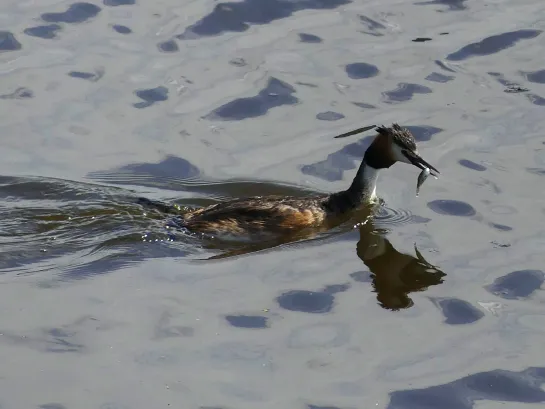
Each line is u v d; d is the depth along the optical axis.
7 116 17.62
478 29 20.47
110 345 12.15
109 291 13.17
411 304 13.21
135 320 12.61
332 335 12.54
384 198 15.91
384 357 12.20
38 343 12.14
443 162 16.72
